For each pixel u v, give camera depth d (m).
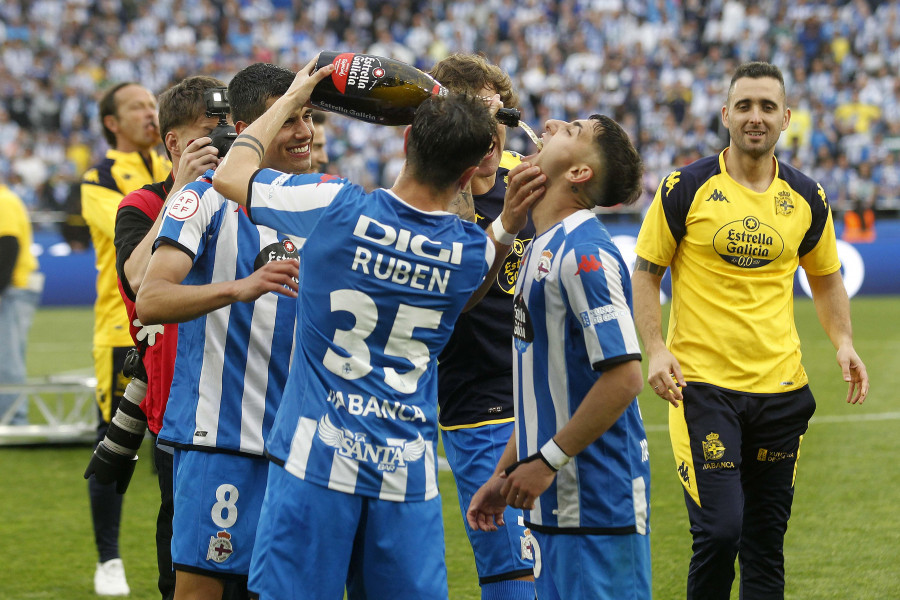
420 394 6.33
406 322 6.18
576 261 6.14
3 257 17.14
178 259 6.74
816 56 52.44
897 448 16.88
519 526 8.33
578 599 6.50
